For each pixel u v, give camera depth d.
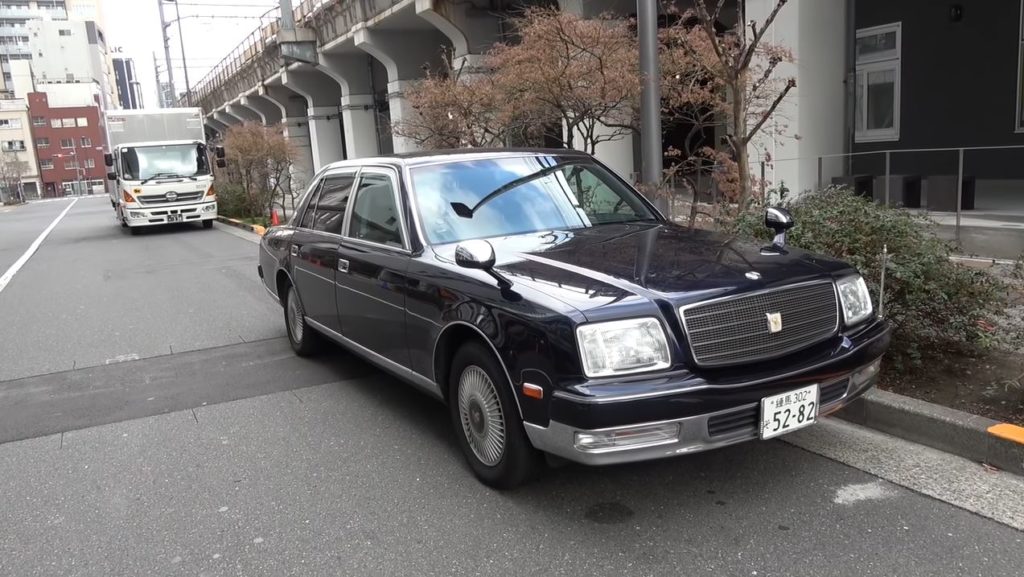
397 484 4.06
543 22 8.55
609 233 4.53
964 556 3.10
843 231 4.93
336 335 5.61
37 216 39.75
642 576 3.08
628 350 3.20
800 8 11.98
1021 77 13.35
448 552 3.34
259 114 44.16
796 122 12.17
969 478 3.74
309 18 27.62
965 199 10.41
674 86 8.06
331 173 6.07
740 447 4.27
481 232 4.53
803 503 3.61
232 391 5.85
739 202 6.26
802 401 3.42
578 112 8.62
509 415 3.62
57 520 3.84
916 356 4.67
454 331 3.99
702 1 6.16
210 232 20.41
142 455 4.66
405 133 16.06
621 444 3.16
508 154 5.16
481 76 12.20
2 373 6.71
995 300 4.76
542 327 3.31
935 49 14.39
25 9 140.12
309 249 5.85
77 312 9.51
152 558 3.42
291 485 4.12
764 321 3.42
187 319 8.66
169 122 22.17
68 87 117.19
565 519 3.58
